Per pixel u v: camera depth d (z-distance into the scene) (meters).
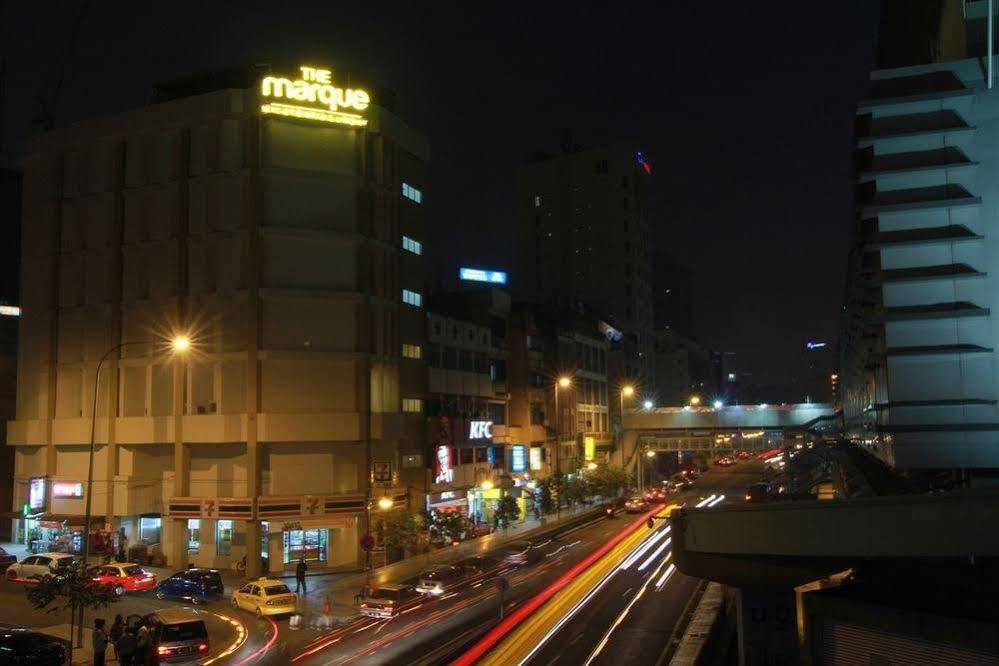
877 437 31.69
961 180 25.41
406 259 59.75
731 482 116.19
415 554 55.75
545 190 147.75
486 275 95.25
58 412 56.97
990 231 25.12
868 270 29.38
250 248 51.75
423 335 61.62
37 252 58.81
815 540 17.97
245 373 51.75
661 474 136.12
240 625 36.41
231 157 53.06
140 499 53.75
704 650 28.84
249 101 52.47
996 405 24.70
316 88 53.66
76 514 54.72
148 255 54.78
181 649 29.12
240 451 51.84
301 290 52.44
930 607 16.75
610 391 111.81
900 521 16.38
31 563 45.78
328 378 53.31
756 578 22.03
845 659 17.61
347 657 29.95
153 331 53.97
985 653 15.01
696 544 21.41
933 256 25.47
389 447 56.00
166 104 54.16
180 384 52.69
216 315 52.44
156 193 54.84
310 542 51.69
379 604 37.47
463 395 67.88
